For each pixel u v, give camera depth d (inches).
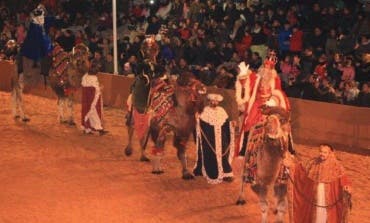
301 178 402.0
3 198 506.3
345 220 391.2
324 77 735.7
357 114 648.4
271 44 876.0
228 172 536.1
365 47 791.1
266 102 458.0
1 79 1030.4
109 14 1146.7
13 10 1344.7
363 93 694.5
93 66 711.7
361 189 522.6
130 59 893.8
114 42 884.0
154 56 569.9
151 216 463.5
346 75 755.4
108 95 876.0
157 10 1106.1
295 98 699.4
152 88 551.5
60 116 770.2
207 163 534.3
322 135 674.2
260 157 408.5
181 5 1058.1
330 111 666.8
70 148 655.1
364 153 633.0
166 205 486.3
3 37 1180.5
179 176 557.9
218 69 831.1
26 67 957.2
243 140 480.7
